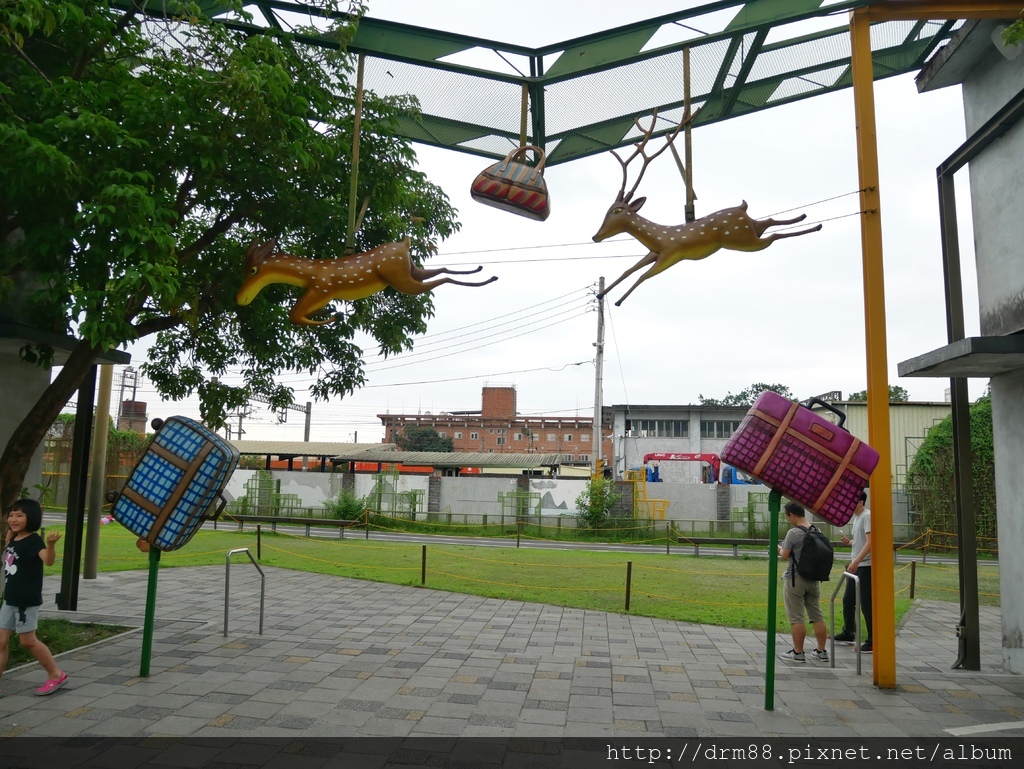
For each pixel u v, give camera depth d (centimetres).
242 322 889
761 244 569
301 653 744
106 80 654
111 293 576
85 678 636
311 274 584
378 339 941
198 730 518
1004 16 698
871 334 684
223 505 686
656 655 782
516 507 2886
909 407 2952
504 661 737
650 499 2889
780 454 620
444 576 1367
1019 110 738
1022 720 573
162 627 850
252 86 635
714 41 656
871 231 688
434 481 2984
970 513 782
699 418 4509
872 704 613
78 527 953
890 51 830
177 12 710
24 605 578
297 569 1416
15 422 845
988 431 2589
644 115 791
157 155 639
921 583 1539
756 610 1088
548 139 826
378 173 805
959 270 845
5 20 554
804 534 768
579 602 1118
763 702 617
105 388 1230
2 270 650
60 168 560
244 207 760
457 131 833
